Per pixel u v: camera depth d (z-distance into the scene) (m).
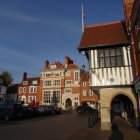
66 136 9.12
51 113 26.27
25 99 45.22
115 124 13.52
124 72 11.05
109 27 13.87
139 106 9.88
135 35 9.81
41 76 43.81
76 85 39.44
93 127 12.12
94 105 36.84
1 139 8.32
